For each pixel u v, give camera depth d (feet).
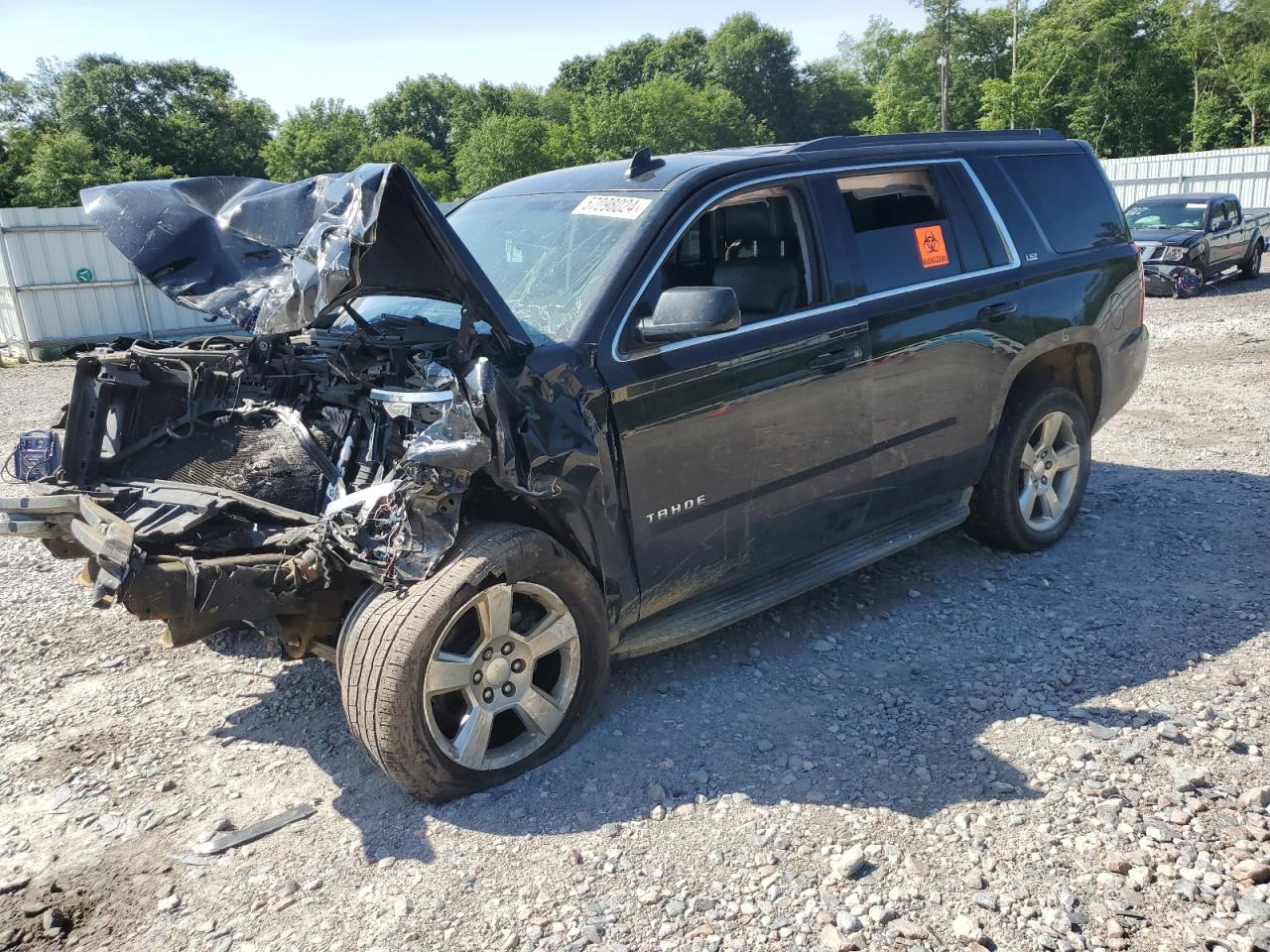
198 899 9.36
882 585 16.15
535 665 11.03
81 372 12.10
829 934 8.52
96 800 11.02
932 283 14.62
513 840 9.98
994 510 16.49
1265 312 46.09
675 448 11.84
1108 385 17.67
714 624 12.62
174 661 14.30
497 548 10.34
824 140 14.34
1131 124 193.36
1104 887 8.98
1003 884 9.07
